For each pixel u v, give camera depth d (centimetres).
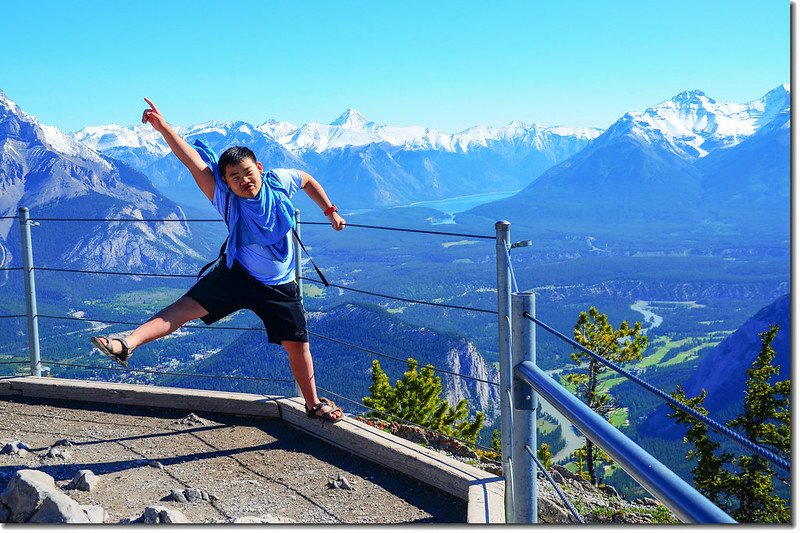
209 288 448
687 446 12462
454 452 786
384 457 466
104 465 466
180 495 413
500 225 385
